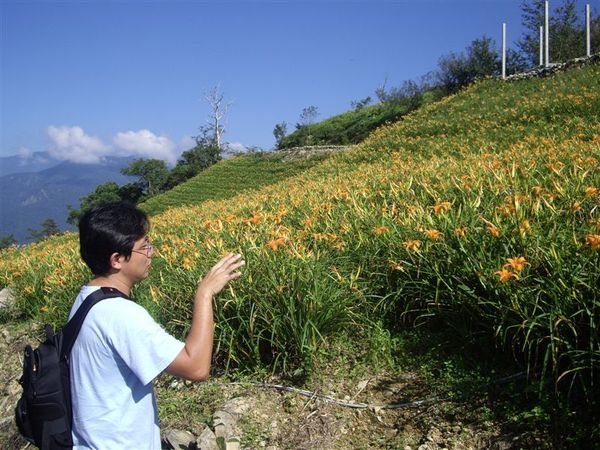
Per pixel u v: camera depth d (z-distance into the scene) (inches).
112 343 64.2
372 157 581.0
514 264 109.7
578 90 586.9
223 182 1008.2
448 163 314.5
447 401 111.7
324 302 134.9
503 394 108.1
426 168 291.0
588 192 139.5
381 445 106.0
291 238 178.4
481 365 118.6
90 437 64.4
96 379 64.9
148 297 174.9
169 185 1925.4
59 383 65.0
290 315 132.3
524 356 112.8
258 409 122.2
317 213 223.9
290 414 119.8
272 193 408.5
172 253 202.1
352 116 1553.9
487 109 662.5
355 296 143.9
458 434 102.9
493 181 196.9
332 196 258.1
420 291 137.9
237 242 181.0
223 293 140.3
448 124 633.6
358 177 351.6
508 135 468.1
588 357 99.9
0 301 256.7
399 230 160.9
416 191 228.5
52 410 64.4
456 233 133.2
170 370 64.7
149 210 922.1
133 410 66.8
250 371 136.2
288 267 144.2
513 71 1194.0
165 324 158.6
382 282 152.3
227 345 138.8
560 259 112.5
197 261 171.6
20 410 66.0
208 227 250.8
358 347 137.3
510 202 144.4
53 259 281.7
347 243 173.9
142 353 63.8
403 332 140.6
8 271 313.4
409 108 1259.8
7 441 154.1
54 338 67.6
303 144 1473.9
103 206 70.5
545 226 138.6
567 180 169.0
